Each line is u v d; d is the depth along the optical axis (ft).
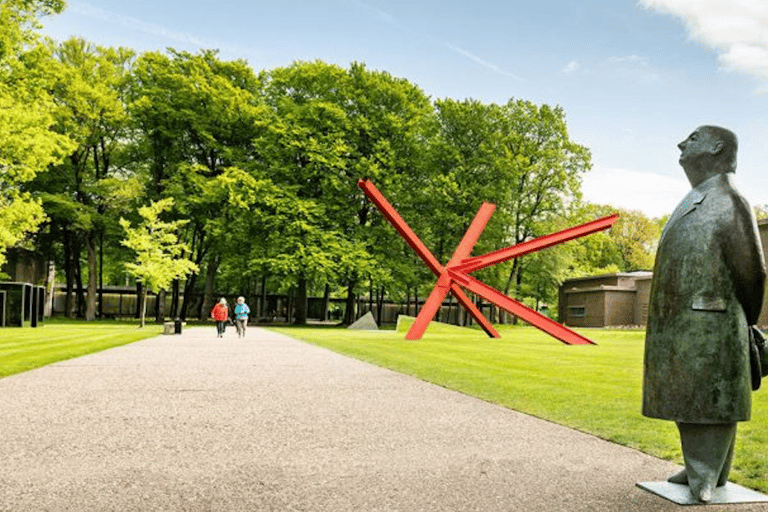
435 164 150.30
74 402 27.55
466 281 84.48
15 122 82.94
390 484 15.24
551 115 155.33
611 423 23.35
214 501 13.78
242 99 143.02
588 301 175.32
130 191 134.31
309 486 15.02
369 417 24.52
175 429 21.84
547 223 157.48
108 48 145.59
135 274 112.06
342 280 154.81
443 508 13.42
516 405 27.58
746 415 13.74
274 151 143.43
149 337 81.82
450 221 144.36
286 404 27.53
